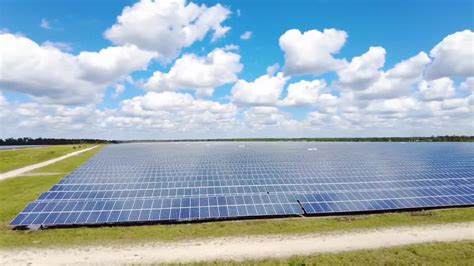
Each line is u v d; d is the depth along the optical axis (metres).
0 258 27.69
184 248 29.47
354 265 25.02
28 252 28.83
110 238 32.03
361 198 43.12
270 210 39.19
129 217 36.72
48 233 33.62
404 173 58.03
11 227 35.53
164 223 36.75
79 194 44.00
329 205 40.69
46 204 39.53
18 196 50.59
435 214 39.06
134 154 119.12
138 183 50.84
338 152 119.00
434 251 27.23
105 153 126.88
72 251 28.98
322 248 29.00
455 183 51.34
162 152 132.62
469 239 30.50
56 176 71.25
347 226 35.03
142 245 30.22
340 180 52.00
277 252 28.31
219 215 37.75
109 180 53.28
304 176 54.78
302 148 162.25
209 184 49.81
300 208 39.94
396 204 41.59
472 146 160.25
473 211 40.22
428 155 95.31
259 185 48.59
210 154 114.06
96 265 26.12
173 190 46.56
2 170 81.69
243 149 156.00
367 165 69.38
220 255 27.83
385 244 29.70
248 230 34.09
